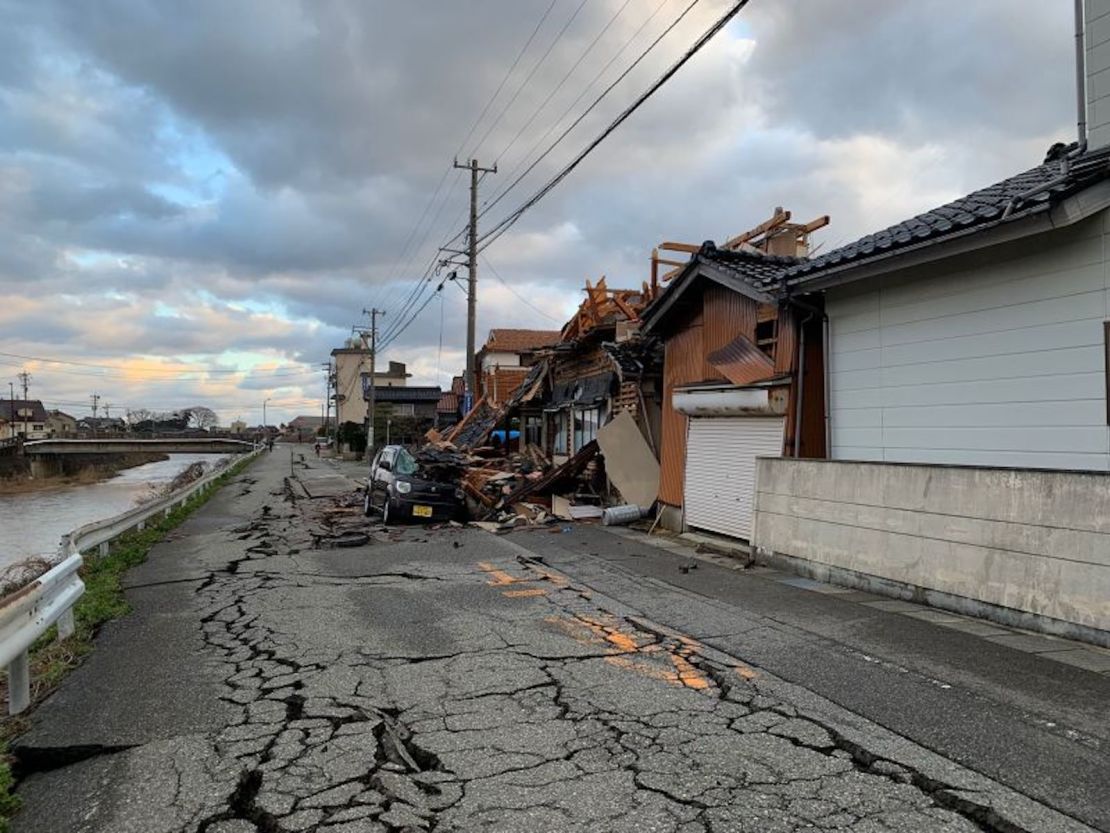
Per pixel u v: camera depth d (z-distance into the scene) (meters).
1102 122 6.24
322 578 8.68
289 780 3.51
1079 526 5.46
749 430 10.35
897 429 7.89
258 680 4.96
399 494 14.13
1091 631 5.35
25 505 35.38
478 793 3.36
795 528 8.51
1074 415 6.12
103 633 6.28
